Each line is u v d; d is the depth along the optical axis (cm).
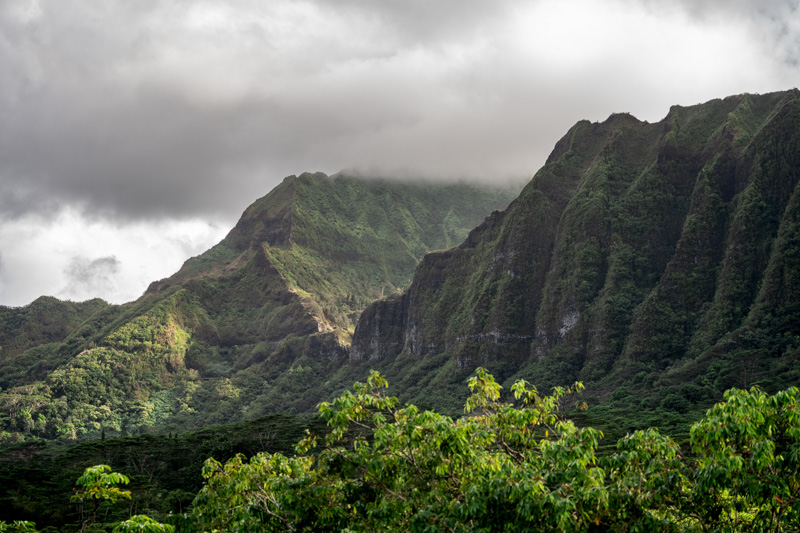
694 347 16062
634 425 10238
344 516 2114
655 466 2064
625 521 2039
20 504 7481
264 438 10944
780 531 2044
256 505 2141
